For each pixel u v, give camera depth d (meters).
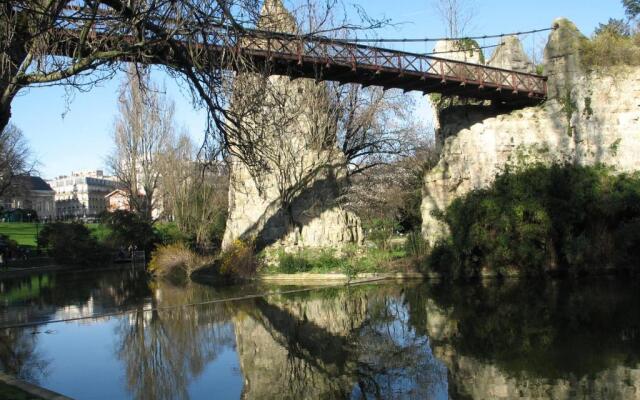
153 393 9.70
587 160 24.55
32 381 10.62
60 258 42.69
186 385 10.12
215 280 27.33
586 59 25.02
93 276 34.88
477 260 23.48
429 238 25.64
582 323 13.57
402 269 24.89
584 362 10.40
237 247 27.16
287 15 11.78
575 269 22.05
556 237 22.47
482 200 23.02
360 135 35.22
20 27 8.66
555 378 9.56
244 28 10.26
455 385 9.48
